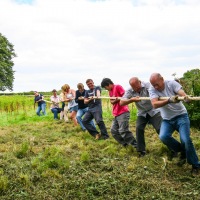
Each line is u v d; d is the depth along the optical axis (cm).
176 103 633
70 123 1449
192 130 1115
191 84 1203
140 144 787
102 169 683
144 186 578
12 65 6638
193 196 534
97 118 1028
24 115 1800
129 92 773
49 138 1059
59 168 683
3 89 6462
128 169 667
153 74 622
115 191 562
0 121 1652
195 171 636
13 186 596
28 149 859
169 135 652
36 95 1880
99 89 1034
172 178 623
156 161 729
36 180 629
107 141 972
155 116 764
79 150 870
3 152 859
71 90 1349
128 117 859
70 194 556
